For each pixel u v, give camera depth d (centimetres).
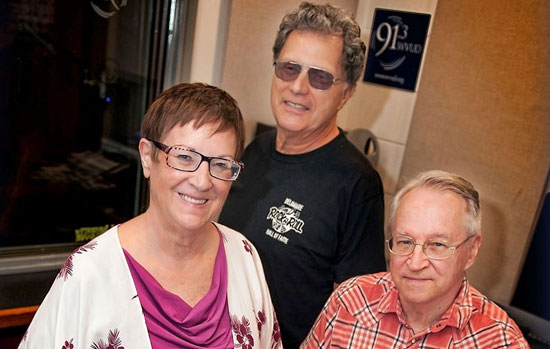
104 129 191
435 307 121
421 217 117
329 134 159
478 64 183
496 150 178
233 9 189
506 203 175
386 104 221
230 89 199
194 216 111
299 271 154
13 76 171
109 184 197
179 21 188
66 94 181
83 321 106
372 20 222
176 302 115
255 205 161
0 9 163
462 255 117
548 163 164
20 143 177
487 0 179
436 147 198
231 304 123
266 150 167
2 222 180
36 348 108
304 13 149
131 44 187
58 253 188
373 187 155
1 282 172
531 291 169
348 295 137
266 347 132
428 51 200
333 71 148
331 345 135
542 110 165
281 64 151
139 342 110
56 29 173
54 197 187
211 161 110
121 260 113
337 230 152
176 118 109
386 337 128
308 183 155
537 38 166
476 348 120
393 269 121
